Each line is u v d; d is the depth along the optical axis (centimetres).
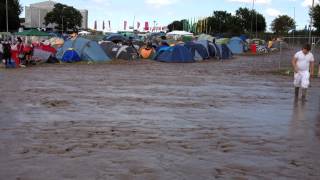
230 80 2472
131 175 681
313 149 872
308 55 1631
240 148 870
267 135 1000
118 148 853
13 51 3362
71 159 770
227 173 700
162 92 1831
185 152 829
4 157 782
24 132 998
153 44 5388
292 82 2400
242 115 1280
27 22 14175
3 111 1300
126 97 1652
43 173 689
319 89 2042
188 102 1545
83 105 1433
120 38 6031
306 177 687
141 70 3155
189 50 4419
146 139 935
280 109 1412
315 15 7512
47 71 2955
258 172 709
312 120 1209
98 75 2664
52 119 1170
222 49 5044
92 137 950
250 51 7075
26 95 1683
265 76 2778
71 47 4053
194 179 667
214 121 1171
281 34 11269
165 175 684
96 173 690
